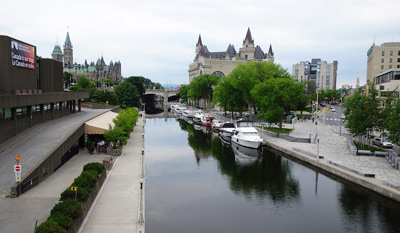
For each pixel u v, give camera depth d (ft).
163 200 102.12
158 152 179.63
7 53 128.88
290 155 165.07
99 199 83.66
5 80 128.98
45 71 176.55
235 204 100.01
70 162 121.80
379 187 102.53
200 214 91.50
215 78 487.20
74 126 144.66
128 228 66.90
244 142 187.42
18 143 111.55
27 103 128.06
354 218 89.86
